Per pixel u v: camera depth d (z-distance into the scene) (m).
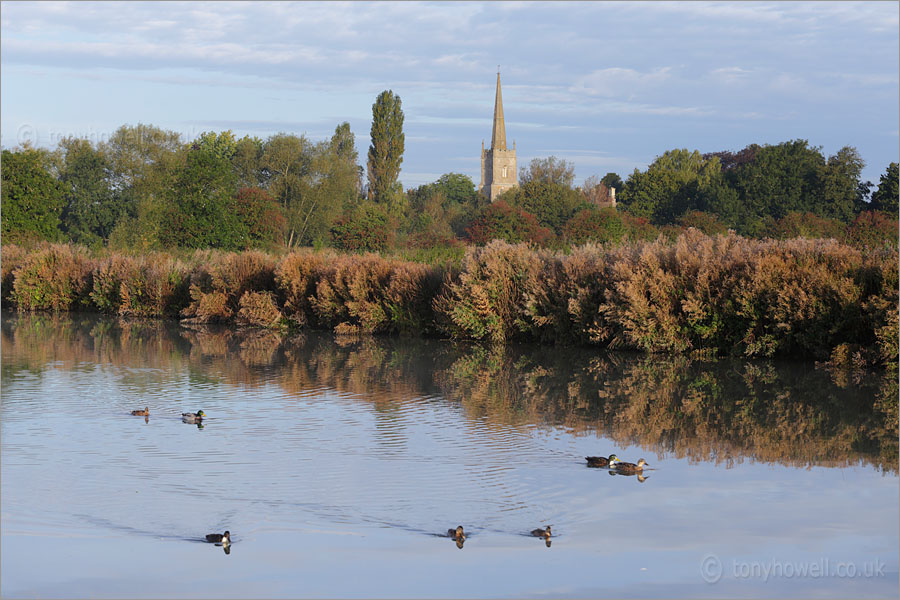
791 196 99.62
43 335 36.31
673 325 29.92
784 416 19.48
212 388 23.02
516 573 10.71
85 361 28.17
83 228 84.44
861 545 11.58
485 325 34.94
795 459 15.77
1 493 13.47
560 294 33.09
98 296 48.34
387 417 19.25
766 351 28.38
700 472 14.95
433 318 37.62
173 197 71.81
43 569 10.75
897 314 25.09
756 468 15.20
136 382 23.91
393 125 112.12
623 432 17.88
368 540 11.77
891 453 16.19
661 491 13.87
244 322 41.62
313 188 91.19
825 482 14.34
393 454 15.93
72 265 50.38
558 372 26.34
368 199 113.88
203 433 17.50
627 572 10.75
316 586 10.33
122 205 84.94
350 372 26.23
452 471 14.86
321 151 93.94
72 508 12.85
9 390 22.39
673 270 31.03
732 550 11.44
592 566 10.93
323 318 40.34
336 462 15.36
